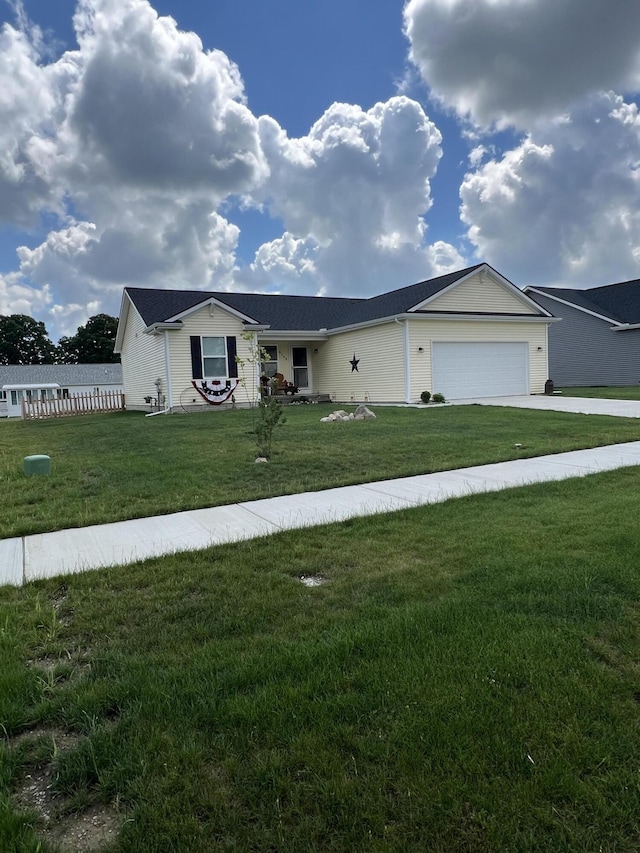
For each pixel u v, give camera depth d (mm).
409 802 1621
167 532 4684
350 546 4141
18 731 2066
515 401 16953
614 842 1493
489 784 1680
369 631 2656
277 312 22438
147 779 1745
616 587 3137
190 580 3516
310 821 1567
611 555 3627
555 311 27984
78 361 64688
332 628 2744
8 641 2742
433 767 1754
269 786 1705
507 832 1518
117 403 22016
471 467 7195
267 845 1498
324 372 22250
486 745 1843
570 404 15422
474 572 3451
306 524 4789
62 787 1747
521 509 4973
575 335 27141
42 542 4473
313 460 7770
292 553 4012
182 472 7094
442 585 3287
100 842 1532
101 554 4133
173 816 1597
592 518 4543
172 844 1505
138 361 21453
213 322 17953
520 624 2709
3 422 19578
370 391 19359
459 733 1904
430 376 17797
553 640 2535
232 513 5266
